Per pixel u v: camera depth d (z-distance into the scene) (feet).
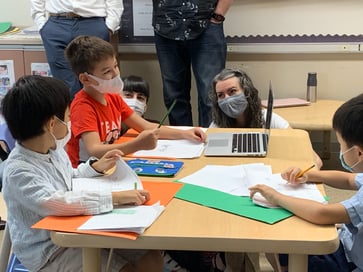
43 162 4.65
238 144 6.17
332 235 3.72
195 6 10.23
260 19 11.57
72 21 10.14
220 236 3.71
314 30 11.52
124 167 5.02
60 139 4.76
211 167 5.35
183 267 6.57
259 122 7.79
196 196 4.51
